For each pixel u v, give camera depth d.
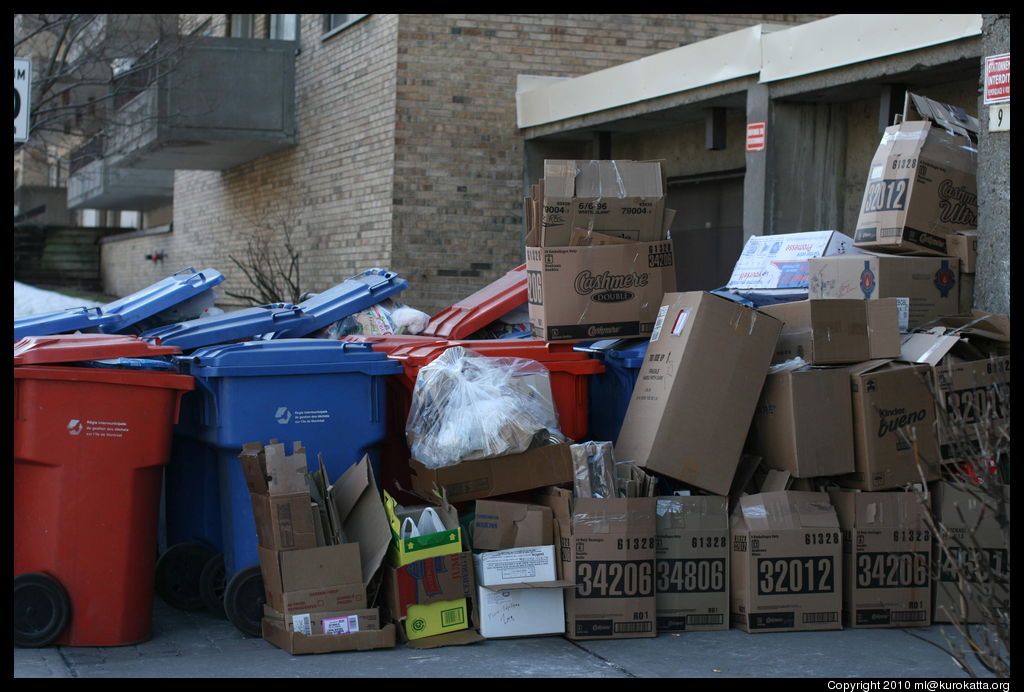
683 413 5.50
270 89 14.57
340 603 4.99
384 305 7.81
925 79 9.02
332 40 13.85
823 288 6.46
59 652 4.99
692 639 5.20
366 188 13.00
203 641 5.22
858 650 5.04
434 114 12.52
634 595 5.18
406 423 5.64
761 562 5.30
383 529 5.05
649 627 5.20
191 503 5.96
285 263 15.11
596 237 6.18
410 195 12.47
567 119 12.28
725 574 5.35
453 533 5.11
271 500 4.95
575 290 6.14
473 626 5.18
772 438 5.61
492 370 5.61
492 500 5.34
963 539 5.32
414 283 12.50
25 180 31.47
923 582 5.41
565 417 6.11
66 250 26.30
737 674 4.71
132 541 5.13
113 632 5.09
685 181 12.27
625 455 5.64
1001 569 5.34
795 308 5.78
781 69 9.67
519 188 12.88
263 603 5.27
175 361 5.59
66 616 5.02
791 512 5.34
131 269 23.25
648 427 5.55
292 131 14.68
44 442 4.97
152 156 15.84
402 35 12.38
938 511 5.43
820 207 10.17
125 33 13.55
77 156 19.53
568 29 12.89
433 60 12.50
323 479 5.15
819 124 10.11
